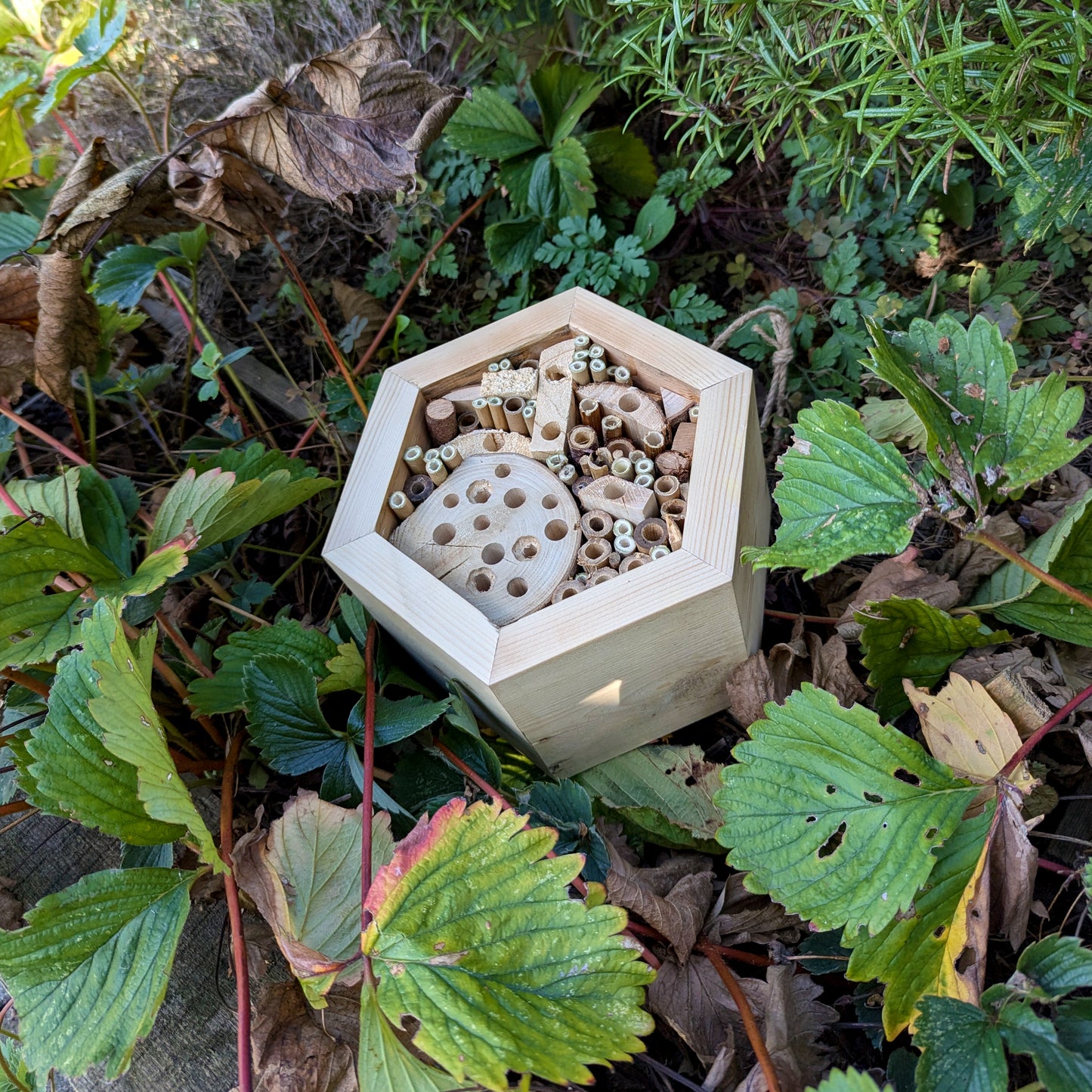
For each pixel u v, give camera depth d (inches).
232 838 14.7
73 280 16.0
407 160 16.6
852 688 16.2
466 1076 11.0
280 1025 13.4
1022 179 15.6
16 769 15.6
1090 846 14.9
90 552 15.0
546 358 15.7
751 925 14.6
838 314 19.6
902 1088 12.9
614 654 13.8
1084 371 19.3
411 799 15.4
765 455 19.4
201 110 21.2
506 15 19.9
